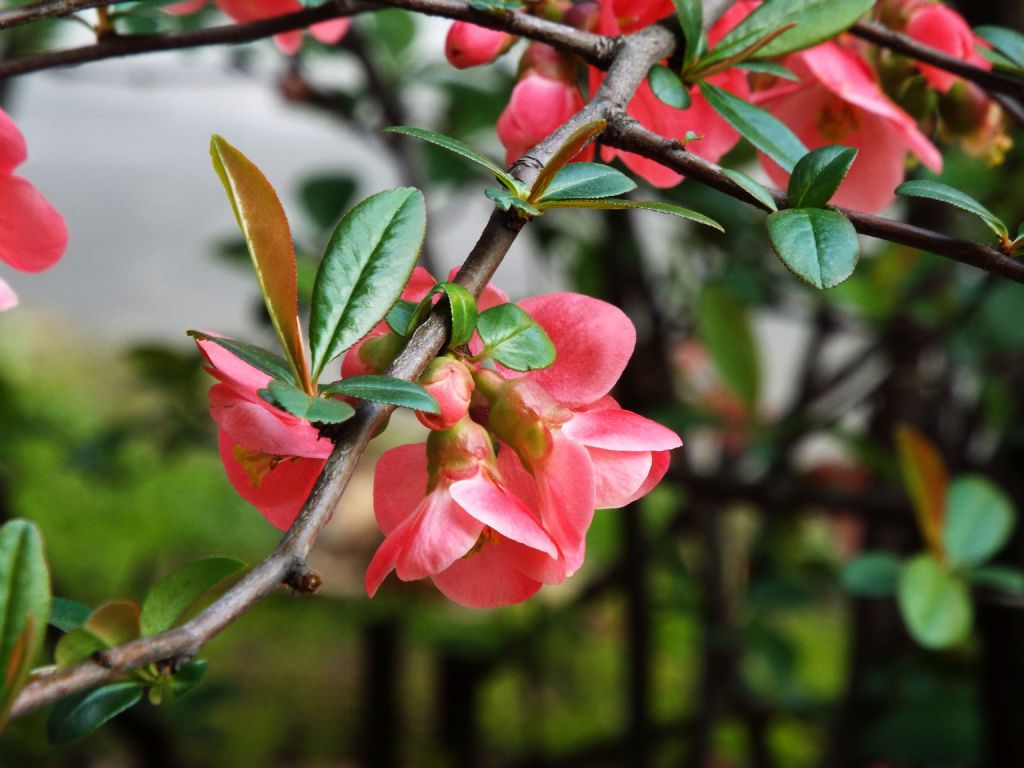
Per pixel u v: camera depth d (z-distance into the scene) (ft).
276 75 3.91
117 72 3.88
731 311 3.40
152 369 4.18
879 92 1.96
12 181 1.74
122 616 1.48
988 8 2.68
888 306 3.40
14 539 1.43
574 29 1.79
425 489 1.69
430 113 3.98
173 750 4.12
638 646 4.27
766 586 4.23
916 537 3.77
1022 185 3.16
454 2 1.77
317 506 1.48
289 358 1.59
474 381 1.68
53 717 1.53
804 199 1.68
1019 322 3.24
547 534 1.63
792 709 4.22
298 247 4.03
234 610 1.43
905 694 3.84
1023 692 2.85
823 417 3.58
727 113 1.83
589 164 1.67
